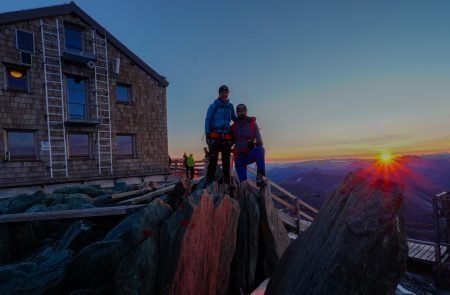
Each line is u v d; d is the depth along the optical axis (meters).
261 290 3.85
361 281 1.92
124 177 18.12
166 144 20.72
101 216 6.93
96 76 17.27
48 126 15.18
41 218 7.05
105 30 17.77
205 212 3.57
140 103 19.42
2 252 7.12
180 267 3.12
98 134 17.12
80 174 16.25
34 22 14.94
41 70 15.09
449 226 12.81
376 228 1.93
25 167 14.30
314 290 2.15
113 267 3.48
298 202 9.81
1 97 13.75
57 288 4.22
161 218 3.64
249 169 7.34
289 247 3.27
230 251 4.16
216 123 5.01
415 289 10.65
